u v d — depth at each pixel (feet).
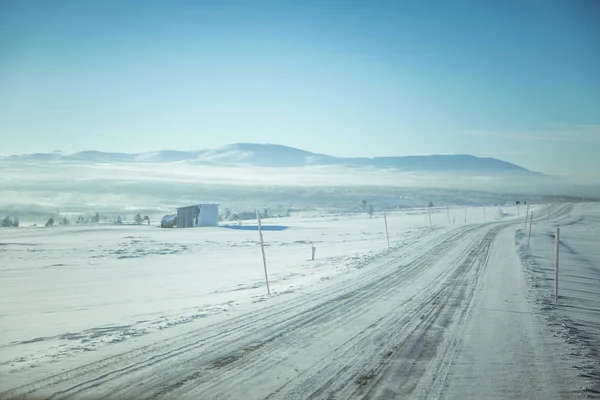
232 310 46.42
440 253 104.47
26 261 109.19
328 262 99.35
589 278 71.00
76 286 73.72
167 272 91.66
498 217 293.02
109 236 181.06
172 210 594.24
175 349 31.76
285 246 149.18
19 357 31.09
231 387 24.31
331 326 38.73
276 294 56.39
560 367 28.19
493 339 34.71
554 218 272.51
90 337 37.06
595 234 164.14
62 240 163.22
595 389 24.49
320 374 26.50
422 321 40.81
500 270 77.15
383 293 55.93
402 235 172.14
